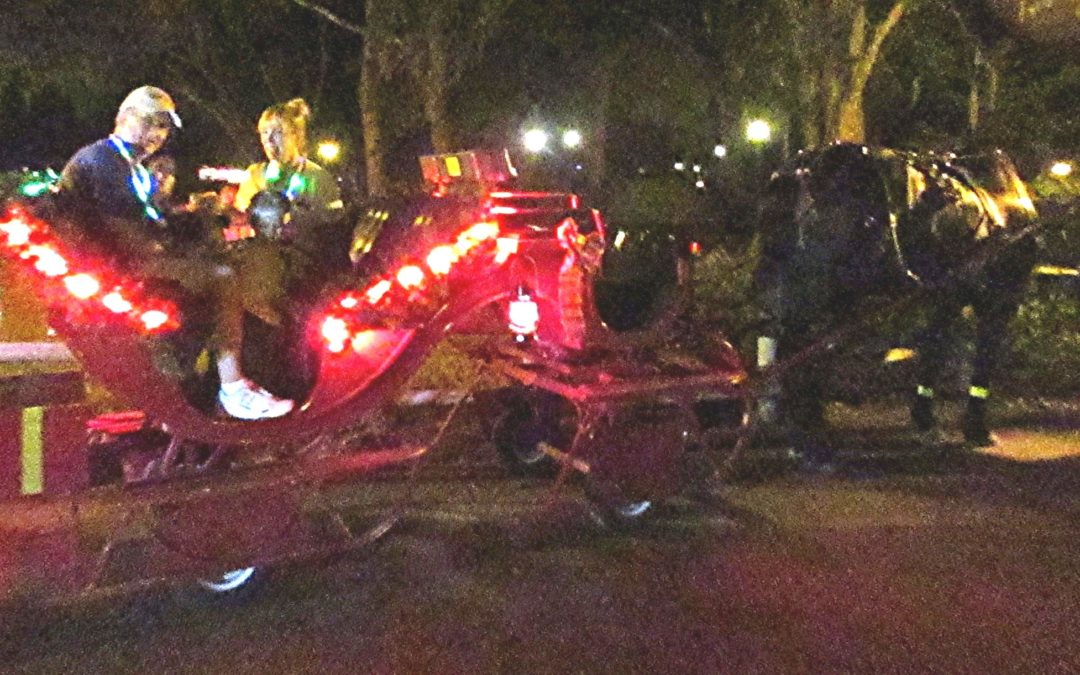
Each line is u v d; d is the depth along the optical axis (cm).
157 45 1600
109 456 603
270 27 1705
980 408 986
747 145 1983
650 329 698
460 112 1903
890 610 600
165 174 596
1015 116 1720
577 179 2061
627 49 1842
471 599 610
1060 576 653
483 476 838
